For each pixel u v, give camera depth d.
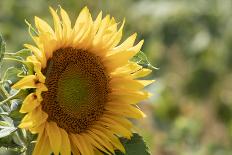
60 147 0.84
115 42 0.87
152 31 1.71
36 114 0.82
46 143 0.83
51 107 0.87
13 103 0.82
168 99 1.68
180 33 1.72
